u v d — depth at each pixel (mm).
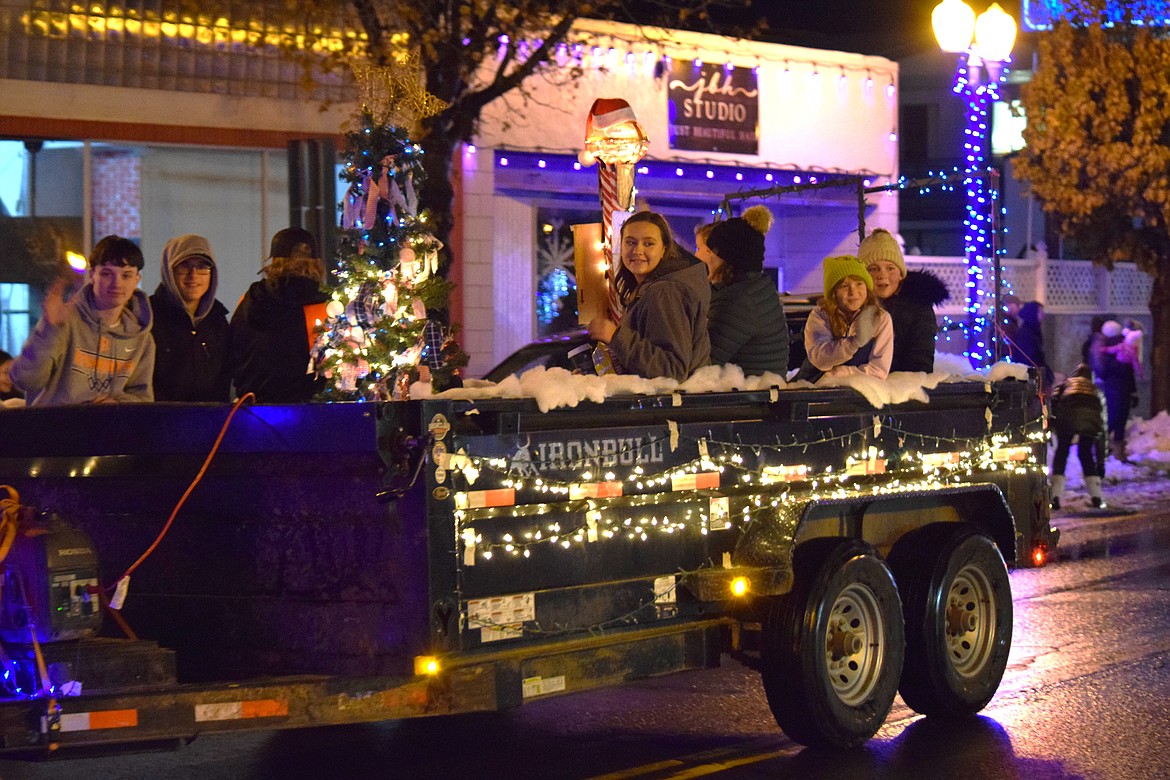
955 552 8242
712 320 8078
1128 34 23047
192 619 6379
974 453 8805
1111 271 25891
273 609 6180
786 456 7480
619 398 6582
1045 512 9398
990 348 19953
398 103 6887
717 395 7070
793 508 7336
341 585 6004
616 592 6629
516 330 19969
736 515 7203
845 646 7680
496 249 19688
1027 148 24328
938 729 8273
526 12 14922
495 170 19547
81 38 16453
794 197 22734
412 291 6789
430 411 5797
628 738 8133
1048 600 12312
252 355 8461
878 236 9375
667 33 19047
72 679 5680
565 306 20734
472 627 5973
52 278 16703
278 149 17812
